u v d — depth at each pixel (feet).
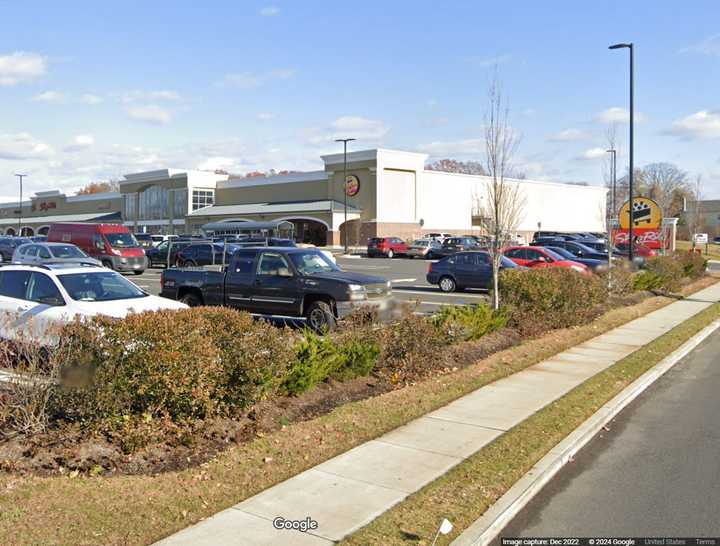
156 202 282.97
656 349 42.01
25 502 16.16
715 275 111.45
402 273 117.08
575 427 25.02
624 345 43.19
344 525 16.05
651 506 18.44
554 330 47.19
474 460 20.76
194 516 16.21
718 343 47.60
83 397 19.70
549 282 46.47
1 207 378.53
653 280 76.38
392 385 29.86
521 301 46.21
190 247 116.78
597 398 29.19
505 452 21.58
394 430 23.89
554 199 290.97
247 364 22.02
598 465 21.79
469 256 79.25
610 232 78.02
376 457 20.93
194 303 48.73
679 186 296.71
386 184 223.71
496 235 45.16
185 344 20.53
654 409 29.12
